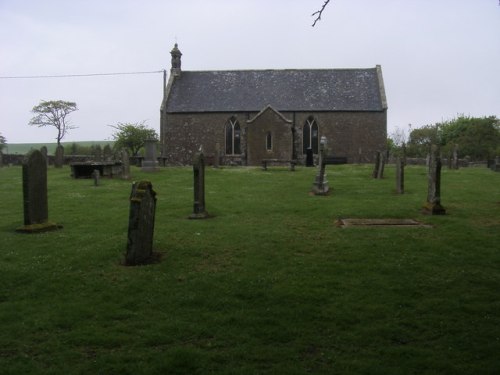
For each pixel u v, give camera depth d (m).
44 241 11.84
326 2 9.55
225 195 20.05
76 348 6.57
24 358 6.26
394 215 15.02
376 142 49.06
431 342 6.65
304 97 50.66
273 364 6.10
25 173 12.77
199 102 51.19
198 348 6.50
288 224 13.89
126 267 9.87
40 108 84.06
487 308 7.68
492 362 6.05
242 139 50.25
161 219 14.69
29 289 8.74
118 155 32.44
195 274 9.42
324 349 6.50
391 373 5.84
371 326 7.12
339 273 9.42
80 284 8.96
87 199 19.00
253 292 8.43
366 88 51.22
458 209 15.98
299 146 49.62
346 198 18.94
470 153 62.81
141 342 6.70
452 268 9.62
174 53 54.06
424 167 35.16
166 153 50.78
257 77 53.41
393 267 9.66
